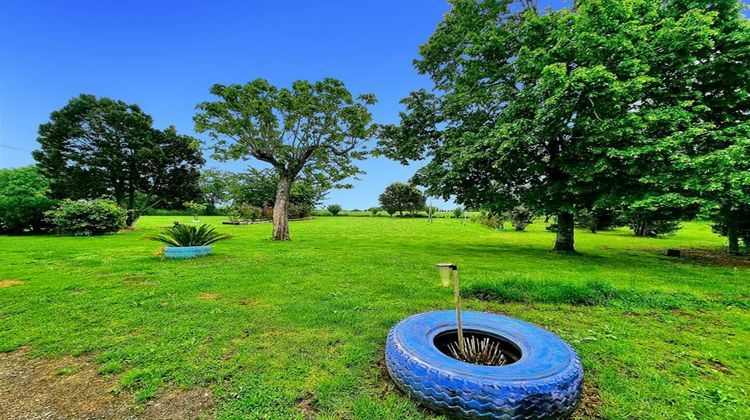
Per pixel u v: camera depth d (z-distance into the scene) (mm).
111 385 2391
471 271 7285
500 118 10344
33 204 14797
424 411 2115
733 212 10531
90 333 3340
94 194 20031
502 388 1932
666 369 2723
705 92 9234
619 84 7582
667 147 7758
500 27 11109
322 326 3625
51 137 18906
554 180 10453
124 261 7656
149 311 4051
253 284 5574
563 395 1997
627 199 8398
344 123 14414
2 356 2834
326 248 11258
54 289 5027
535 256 10031
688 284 6020
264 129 13500
